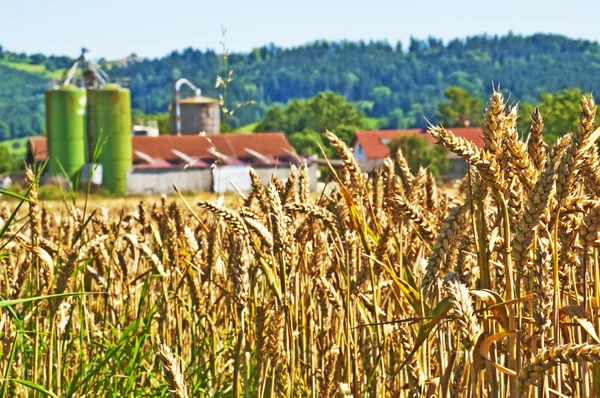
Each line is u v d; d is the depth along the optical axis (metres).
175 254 6.77
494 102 3.42
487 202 3.97
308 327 5.85
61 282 5.93
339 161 6.20
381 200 6.17
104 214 9.40
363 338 5.87
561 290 3.92
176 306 7.09
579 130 3.25
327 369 5.43
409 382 4.62
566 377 4.10
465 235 4.00
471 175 3.66
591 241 3.49
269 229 5.47
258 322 4.69
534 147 3.66
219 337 7.01
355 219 4.77
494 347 3.57
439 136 3.29
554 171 3.23
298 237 5.87
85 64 112.81
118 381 6.59
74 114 110.62
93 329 7.41
